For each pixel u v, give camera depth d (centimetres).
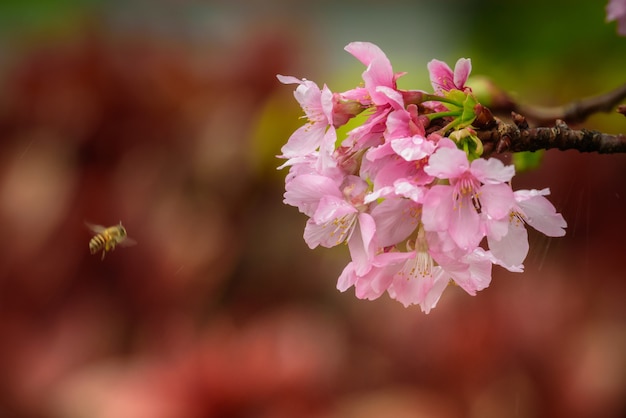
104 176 119
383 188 67
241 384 89
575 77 121
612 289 91
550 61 125
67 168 121
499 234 67
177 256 111
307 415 89
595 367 88
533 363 88
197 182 123
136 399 89
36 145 123
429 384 90
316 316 108
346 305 114
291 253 122
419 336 93
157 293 106
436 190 67
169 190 121
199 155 124
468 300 93
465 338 90
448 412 89
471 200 67
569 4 125
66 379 96
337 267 120
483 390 89
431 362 91
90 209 111
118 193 115
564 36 125
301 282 118
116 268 107
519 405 88
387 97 68
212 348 91
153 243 110
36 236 107
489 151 69
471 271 69
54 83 127
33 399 94
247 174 124
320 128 69
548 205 69
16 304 102
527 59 126
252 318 110
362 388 93
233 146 125
